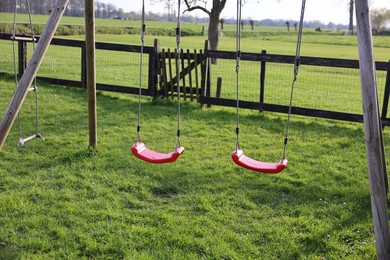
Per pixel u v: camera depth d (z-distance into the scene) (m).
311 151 6.93
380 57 29.78
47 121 7.97
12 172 5.47
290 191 5.25
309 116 9.09
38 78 11.50
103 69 16.38
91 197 4.88
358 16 3.54
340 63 8.62
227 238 4.08
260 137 7.69
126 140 7.07
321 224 4.39
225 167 6.01
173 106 9.87
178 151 4.75
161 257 3.71
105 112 8.94
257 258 3.78
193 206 4.74
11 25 31.48
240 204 4.84
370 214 4.64
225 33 60.59
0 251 3.72
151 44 33.06
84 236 3.98
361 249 3.95
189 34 55.69
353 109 11.21
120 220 4.36
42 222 4.23
